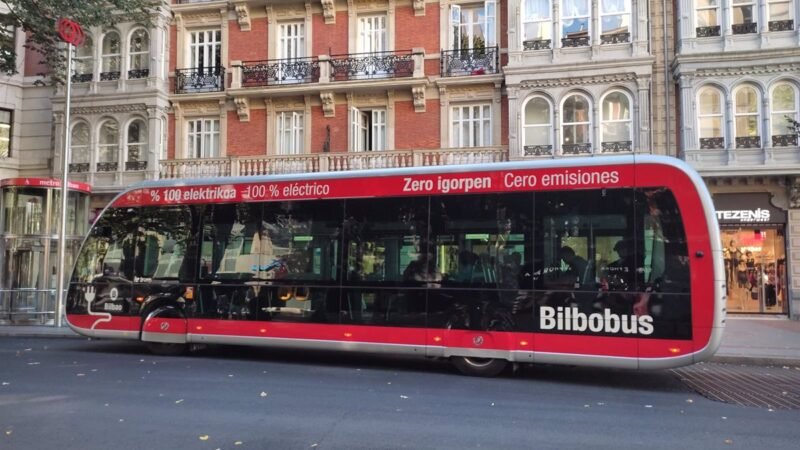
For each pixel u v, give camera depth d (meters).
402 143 20.17
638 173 8.22
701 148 17.53
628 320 8.03
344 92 20.42
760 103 17.22
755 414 6.69
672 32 18.27
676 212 7.97
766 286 17.61
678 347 7.78
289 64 20.94
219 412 6.47
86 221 17.41
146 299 10.86
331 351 11.59
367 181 9.69
